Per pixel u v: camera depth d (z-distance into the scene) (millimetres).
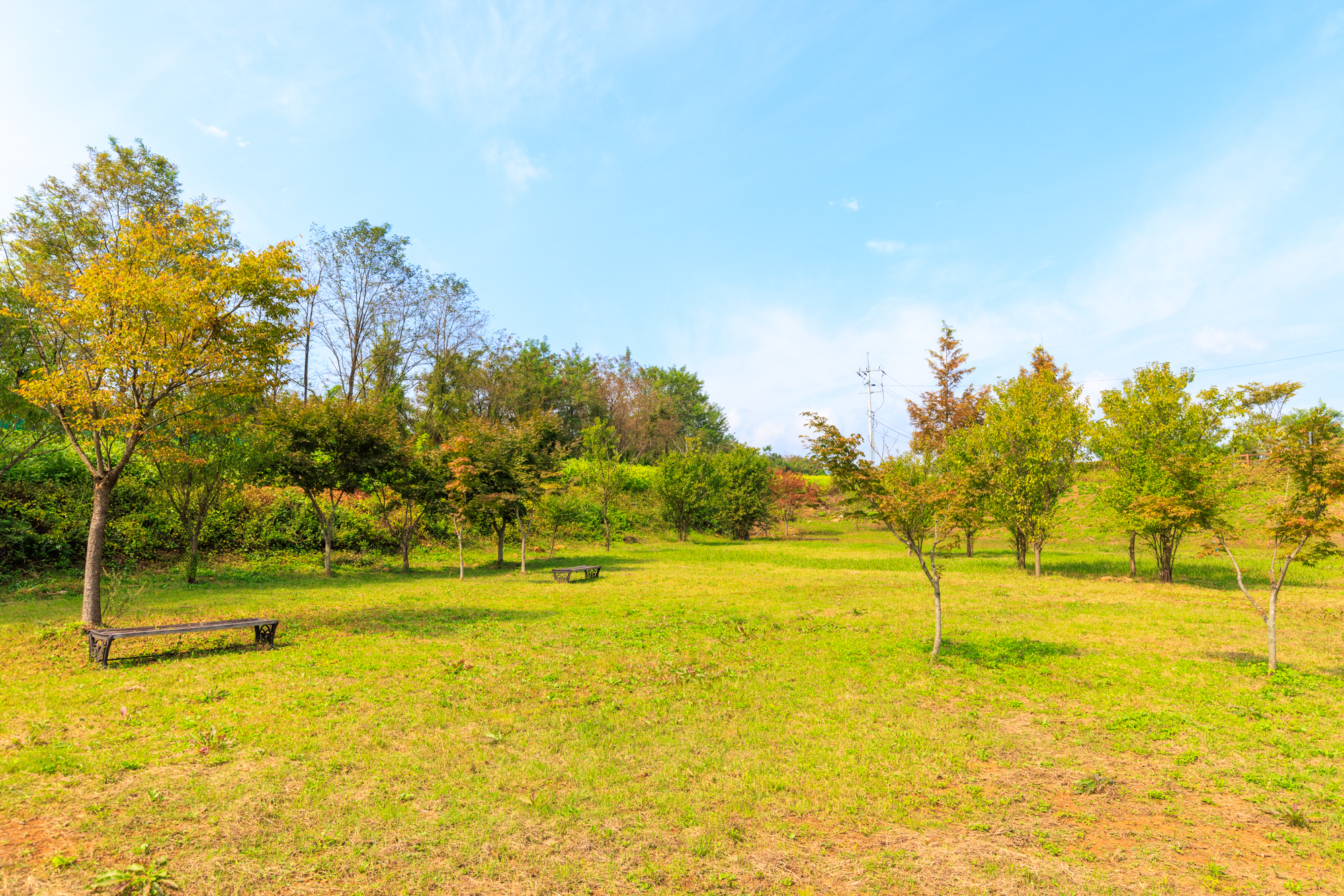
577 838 4734
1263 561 23609
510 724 6965
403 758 5961
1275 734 7039
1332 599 15859
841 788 5656
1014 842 4844
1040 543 21641
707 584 19312
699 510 40625
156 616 12359
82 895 3807
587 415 64938
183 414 11836
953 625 12805
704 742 6652
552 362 76750
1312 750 6562
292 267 11742
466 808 5094
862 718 7484
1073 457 21531
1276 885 4293
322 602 14742
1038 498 21938
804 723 7332
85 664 8797
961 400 37719
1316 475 9211
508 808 5129
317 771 5641
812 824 5066
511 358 55562
